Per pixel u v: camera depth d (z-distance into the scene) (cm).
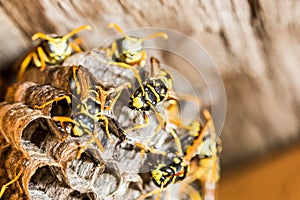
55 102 20
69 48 21
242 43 23
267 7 22
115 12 22
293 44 23
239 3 22
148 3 22
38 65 21
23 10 22
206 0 22
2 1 21
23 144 20
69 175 20
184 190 23
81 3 22
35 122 20
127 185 21
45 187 20
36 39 22
